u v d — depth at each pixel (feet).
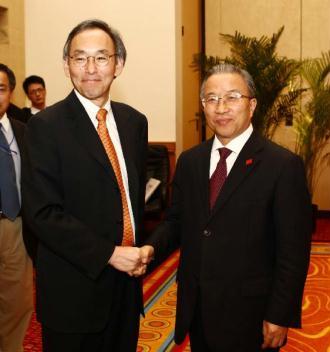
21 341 9.52
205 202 6.16
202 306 5.97
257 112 18.78
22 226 9.20
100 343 6.34
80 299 5.94
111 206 5.99
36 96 15.78
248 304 5.85
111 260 5.73
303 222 5.87
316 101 19.94
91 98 6.16
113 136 6.42
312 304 12.53
